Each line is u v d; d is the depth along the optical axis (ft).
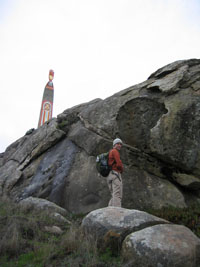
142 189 22.77
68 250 12.07
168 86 26.13
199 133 23.18
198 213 18.34
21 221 15.89
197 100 24.20
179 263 9.88
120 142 19.75
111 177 18.29
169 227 12.14
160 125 23.97
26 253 11.83
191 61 28.78
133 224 12.45
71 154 28.68
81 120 31.14
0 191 32.14
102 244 12.19
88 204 22.89
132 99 27.04
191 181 22.44
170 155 22.99
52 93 65.10
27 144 37.60
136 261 10.36
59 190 25.25
